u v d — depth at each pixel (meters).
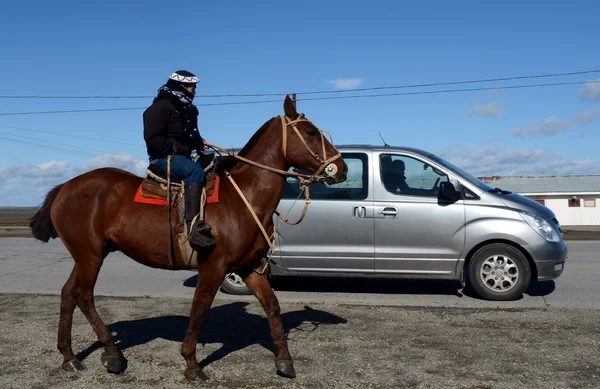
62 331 5.88
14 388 5.44
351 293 9.76
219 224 5.55
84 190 5.87
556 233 9.06
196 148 6.03
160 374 5.75
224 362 6.06
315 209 9.26
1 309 8.55
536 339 6.84
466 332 7.16
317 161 5.70
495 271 8.98
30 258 14.50
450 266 9.02
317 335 7.05
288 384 5.46
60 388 5.43
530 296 9.38
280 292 9.86
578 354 6.26
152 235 5.69
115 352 5.78
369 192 9.21
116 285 10.83
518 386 5.36
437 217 9.00
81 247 5.79
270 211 5.78
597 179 49.75
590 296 9.34
